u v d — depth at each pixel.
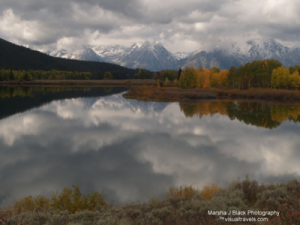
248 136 30.12
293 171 17.50
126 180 16.55
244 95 87.50
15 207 10.42
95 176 17.47
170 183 15.79
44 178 17.27
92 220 8.05
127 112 53.00
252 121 40.81
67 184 16.12
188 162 20.38
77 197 10.51
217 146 25.47
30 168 19.38
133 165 19.84
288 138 28.83
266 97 83.69
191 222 7.02
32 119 43.75
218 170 18.19
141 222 7.55
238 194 9.34
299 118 42.81
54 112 52.56
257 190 9.91
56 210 9.21
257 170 17.94
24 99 77.94
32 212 9.09
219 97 87.62
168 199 10.16
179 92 89.38
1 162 20.84
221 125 37.84
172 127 36.56
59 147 25.73
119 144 26.75
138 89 105.94
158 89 104.88
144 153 23.31
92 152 23.80
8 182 16.58
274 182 14.95
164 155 22.53
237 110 54.19
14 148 25.33
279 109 55.06
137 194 14.12
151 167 19.23
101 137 30.12
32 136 30.75
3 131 33.69
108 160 21.30
